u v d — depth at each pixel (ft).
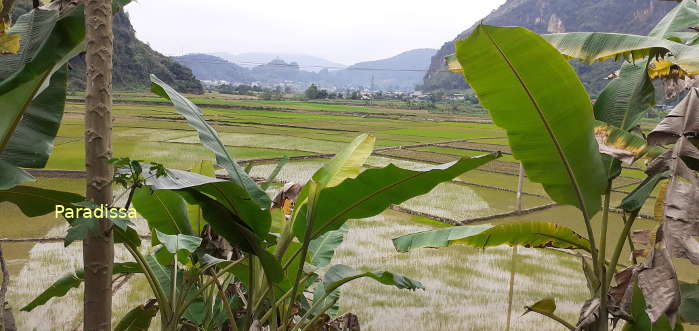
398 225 32.86
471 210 37.70
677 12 11.41
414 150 77.61
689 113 7.57
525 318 18.95
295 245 10.93
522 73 7.35
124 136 79.51
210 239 9.55
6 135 6.67
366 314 18.92
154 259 10.15
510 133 8.14
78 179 43.65
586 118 7.77
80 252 24.27
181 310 8.30
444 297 20.89
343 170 7.49
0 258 7.22
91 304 6.70
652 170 7.61
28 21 7.43
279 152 67.31
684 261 25.18
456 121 164.55
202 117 8.25
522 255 27.17
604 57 8.66
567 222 34.58
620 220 35.04
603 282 8.50
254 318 8.11
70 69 8.67
